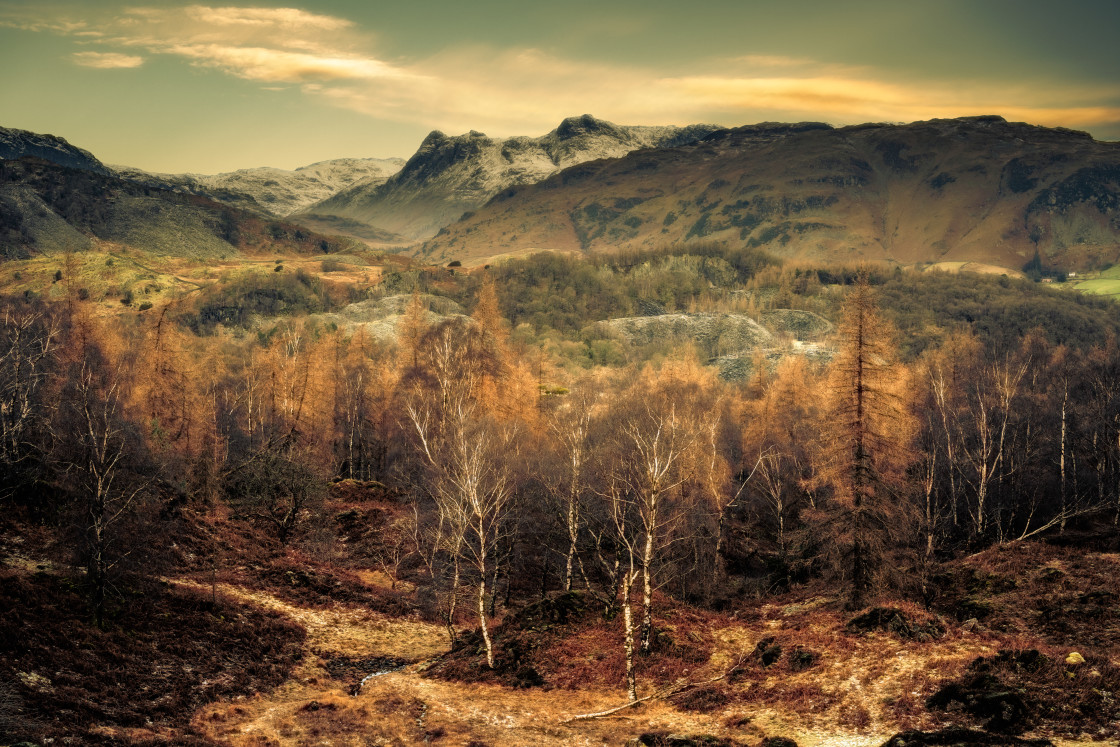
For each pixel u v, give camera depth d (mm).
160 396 75000
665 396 91875
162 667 38594
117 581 43219
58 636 36594
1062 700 29656
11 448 50531
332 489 78875
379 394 92188
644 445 53719
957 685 31422
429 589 57781
